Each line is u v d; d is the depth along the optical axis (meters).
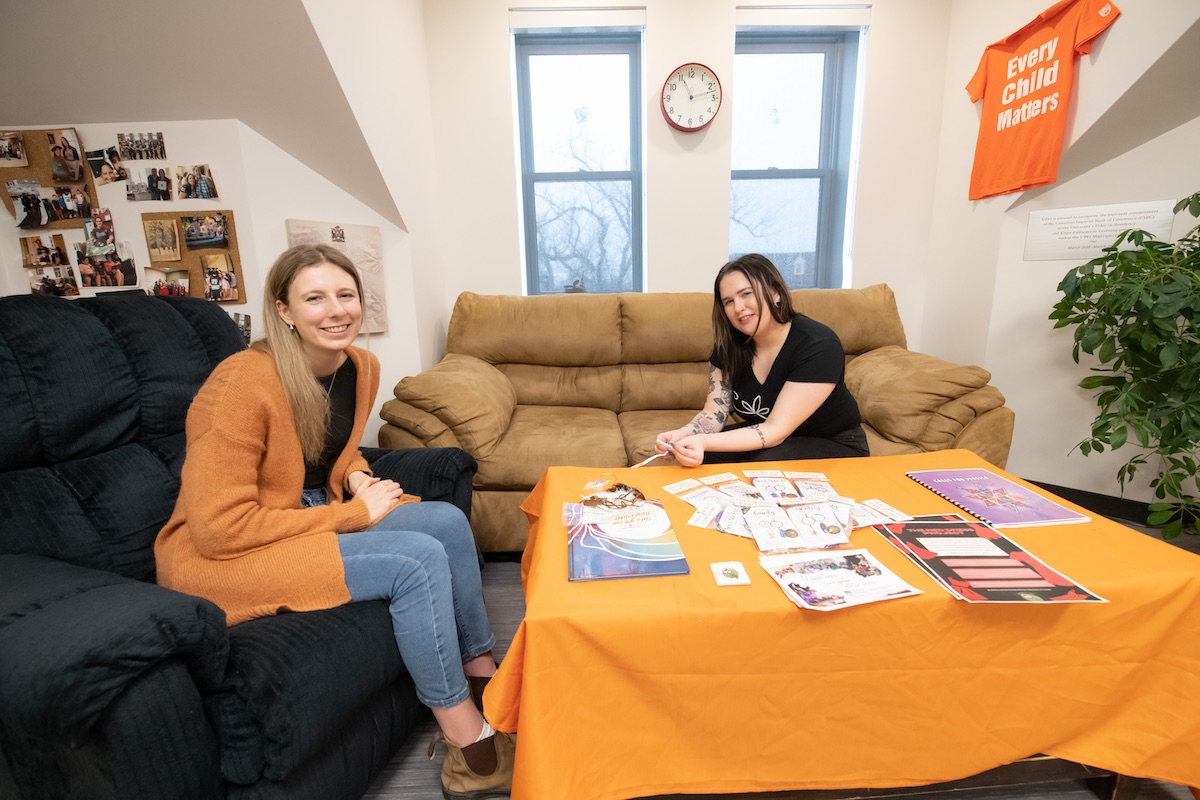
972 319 2.75
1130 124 2.09
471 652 1.25
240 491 1.01
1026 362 2.51
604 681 0.83
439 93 2.88
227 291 2.00
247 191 1.96
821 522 1.03
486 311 2.69
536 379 2.70
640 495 1.19
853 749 0.89
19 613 0.77
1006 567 0.88
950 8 2.84
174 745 0.79
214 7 1.59
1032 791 1.12
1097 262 1.96
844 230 3.22
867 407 2.17
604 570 0.91
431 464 1.54
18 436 1.04
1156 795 1.10
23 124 1.82
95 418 1.17
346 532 1.18
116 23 1.58
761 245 3.27
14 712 0.68
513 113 2.95
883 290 2.74
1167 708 0.88
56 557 1.04
